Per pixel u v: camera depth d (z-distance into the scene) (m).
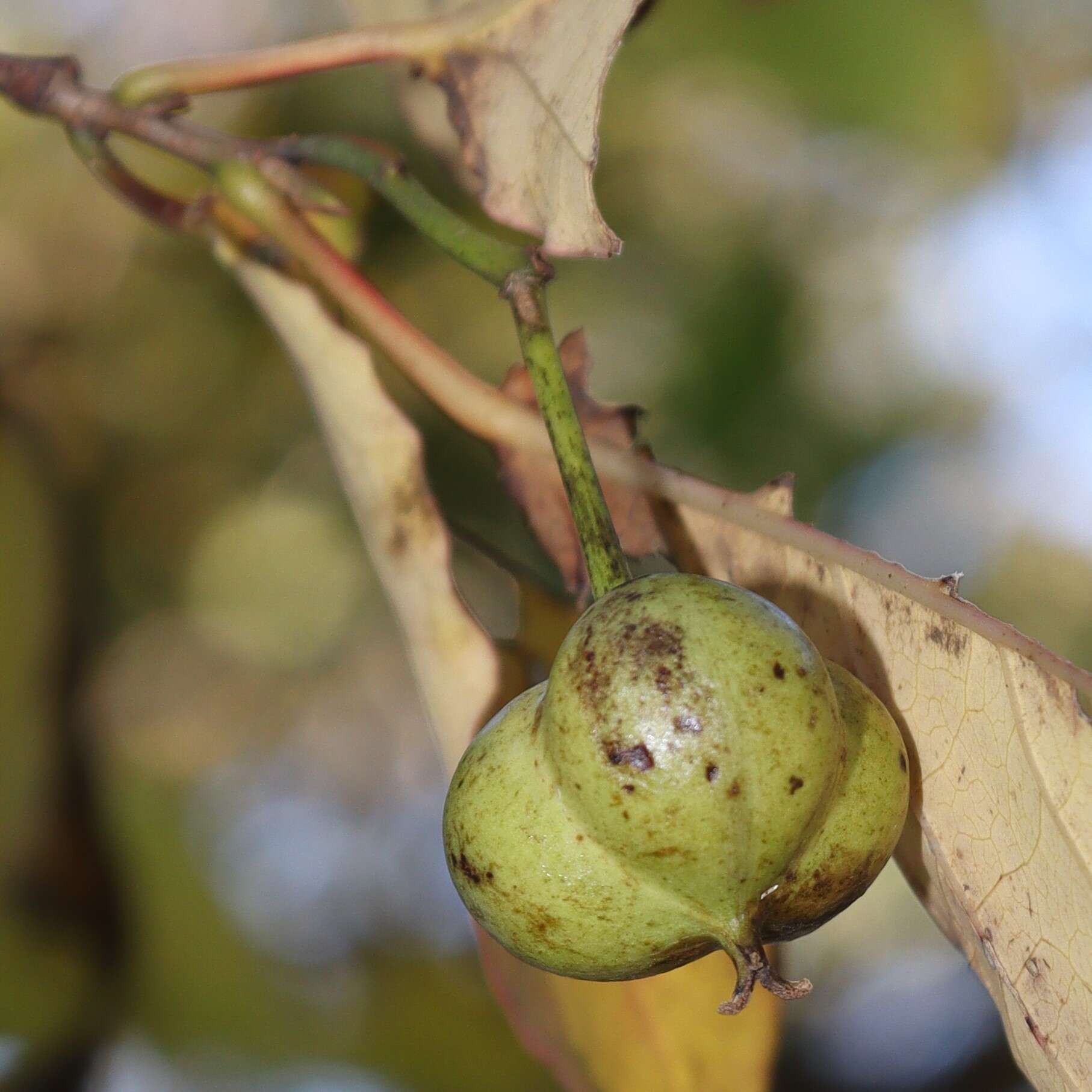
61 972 0.22
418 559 0.18
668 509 0.17
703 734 0.15
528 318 0.16
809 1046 0.28
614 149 0.28
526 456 0.18
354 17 0.19
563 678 0.15
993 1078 0.27
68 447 0.26
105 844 0.23
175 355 0.28
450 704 0.18
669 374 0.28
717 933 0.15
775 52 0.27
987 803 0.16
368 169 0.17
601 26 0.17
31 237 0.27
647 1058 0.17
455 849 0.16
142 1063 0.23
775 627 0.15
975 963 0.16
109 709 0.27
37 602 0.23
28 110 0.18
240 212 0.18
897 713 0.16
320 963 0.26
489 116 0.17
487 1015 0.25
